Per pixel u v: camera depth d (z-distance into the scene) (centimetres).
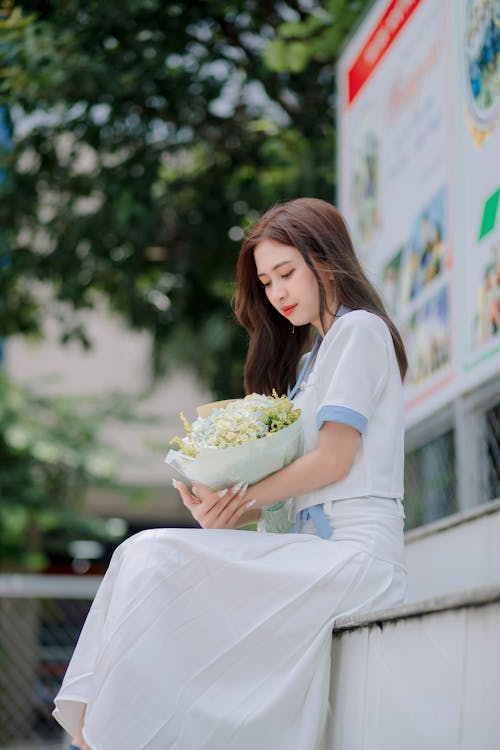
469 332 376
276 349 294
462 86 388
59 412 1101
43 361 1277
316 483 246
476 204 373
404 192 446
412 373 435
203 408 263
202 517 250
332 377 251
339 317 258
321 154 759
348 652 231
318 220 267
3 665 623
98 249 825
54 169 801
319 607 233
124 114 759
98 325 1288
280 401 251
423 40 429
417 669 201
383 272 470
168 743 218
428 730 195
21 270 832
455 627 189
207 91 770
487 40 367
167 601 229
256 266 285
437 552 345
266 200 811
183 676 223
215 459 240
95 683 223
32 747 620
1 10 676
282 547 239
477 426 381
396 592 243
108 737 217
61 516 1080
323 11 735
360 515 246
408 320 438
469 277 376
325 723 239
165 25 738
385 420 253
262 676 227
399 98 455
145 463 1120
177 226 867
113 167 786
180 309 909
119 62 727
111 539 1171
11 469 1073
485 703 177
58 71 682
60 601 637
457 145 391
